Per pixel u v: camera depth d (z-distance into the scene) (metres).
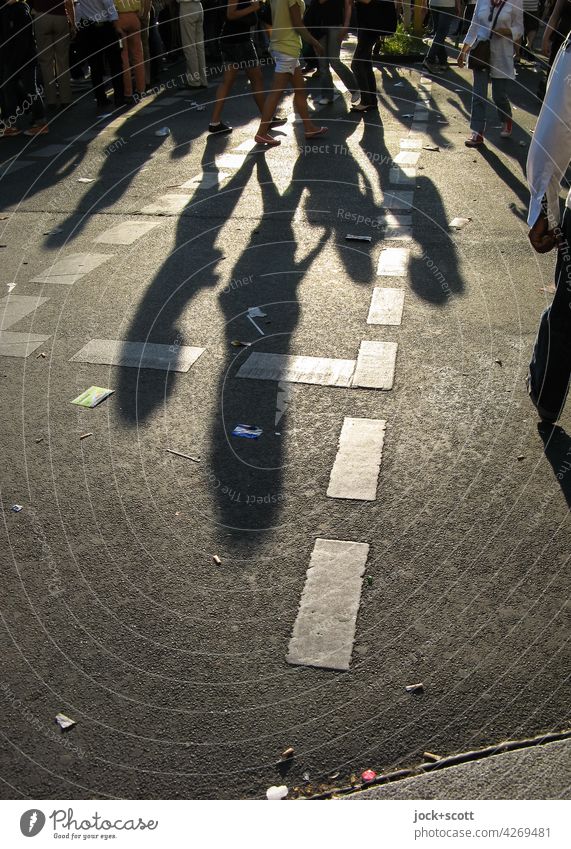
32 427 3.99
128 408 4.14
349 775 2.30
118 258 6.13
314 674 2.62
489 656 2.67
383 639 2.74
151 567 3.08
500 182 7.67
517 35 8.36
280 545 3.18
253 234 6.52
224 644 2.74
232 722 2.46
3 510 3.40
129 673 2.64
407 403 4.12
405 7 15.18
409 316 5.07
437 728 2.43
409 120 9.98
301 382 4.33
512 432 3.85
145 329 4.98
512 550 3.12
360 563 3.08
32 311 5.27
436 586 2.96
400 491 3.46
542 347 3.68
